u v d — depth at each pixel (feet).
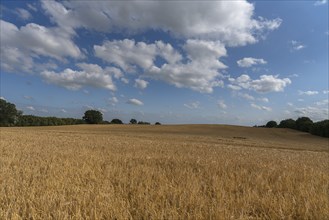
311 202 17.13
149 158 39.37
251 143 126.93
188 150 60.49
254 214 15.52
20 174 24.02
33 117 368.07
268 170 31.17
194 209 15.42
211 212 14.75
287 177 25.58
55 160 33.86
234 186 21.56
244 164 36.88
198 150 61.87
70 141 72.38
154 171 26.94
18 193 17.54
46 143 63.10
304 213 15.44
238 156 50.96
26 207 15.06
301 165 39.63
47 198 16.28
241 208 16.03
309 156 64.64
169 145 74.28
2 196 16.85
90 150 48.75
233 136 202.28
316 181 24.88
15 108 351.46
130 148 57.16
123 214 14.28
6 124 345.92
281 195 18.71
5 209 14.87
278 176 27.17
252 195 18.53
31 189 18.29
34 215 13.94
